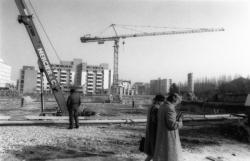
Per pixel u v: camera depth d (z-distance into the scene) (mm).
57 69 150375
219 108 31578
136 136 10609
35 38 15922
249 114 14727
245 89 52719
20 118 14375
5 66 145000
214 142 10055
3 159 6414
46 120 13812
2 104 40000
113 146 8445
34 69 138125
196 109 36406
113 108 35969
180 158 4664
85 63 153500
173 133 4680
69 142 8805
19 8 15633
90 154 7250
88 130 11781
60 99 16344
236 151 8773
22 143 8281
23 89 134250
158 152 4676
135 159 6848
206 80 104250
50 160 6469
